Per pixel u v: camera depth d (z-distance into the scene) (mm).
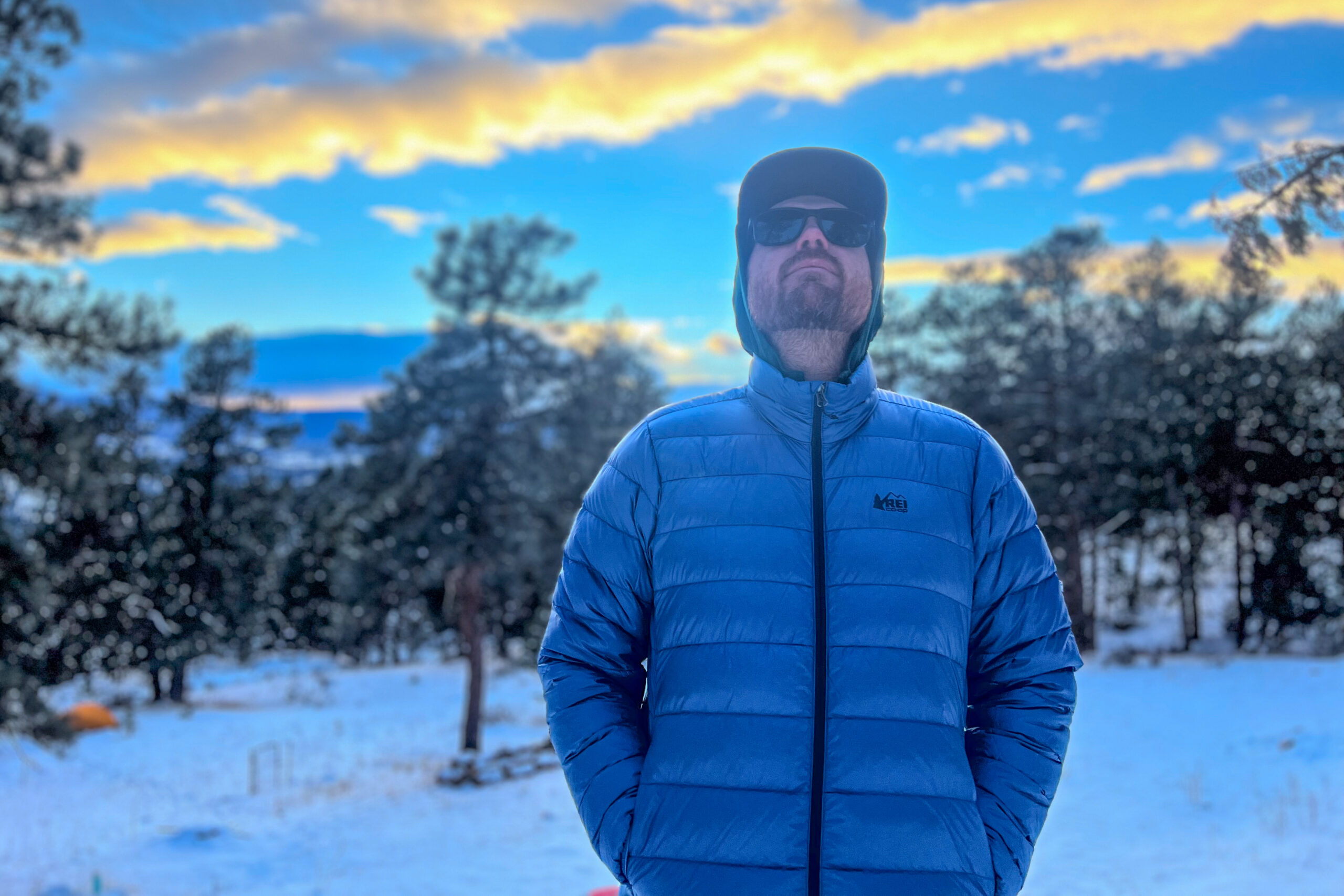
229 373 39344
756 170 1688
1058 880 9195
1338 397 30859
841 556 1497
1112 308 33312
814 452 1565
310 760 22766
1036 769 1514
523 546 22359
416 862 11820
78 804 18000
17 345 10977
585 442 22812
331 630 49750
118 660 32875
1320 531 32156
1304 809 10625
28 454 10586
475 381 21609
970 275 34062
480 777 17422
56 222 11250
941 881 1387
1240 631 32625
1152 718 18641
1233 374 32250
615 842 1474
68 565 12492
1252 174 3379
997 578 1610
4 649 11227
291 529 46094
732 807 1405
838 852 1378
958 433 1654
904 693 1441
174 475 37875
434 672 42406
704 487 1569
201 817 16281
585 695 1605
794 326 1604
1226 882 8344
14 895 11211
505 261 21953
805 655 1451
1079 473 33156
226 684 46000
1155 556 35125
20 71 11055
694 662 1484
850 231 1593
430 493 22453
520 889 10414
